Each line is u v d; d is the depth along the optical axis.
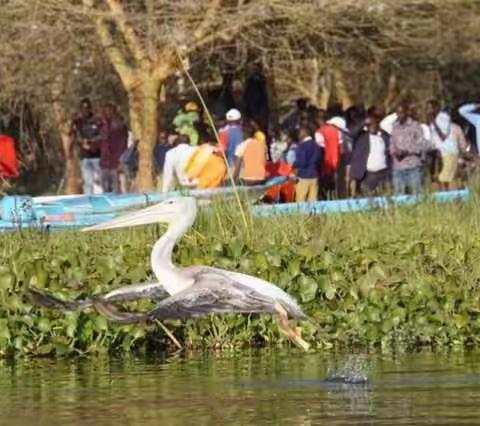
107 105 30.45
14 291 16.08
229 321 16.14
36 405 12.55
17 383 13.71
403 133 26.48
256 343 16.25
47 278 16.23
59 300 11.73
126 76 30.09
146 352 15.86
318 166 26.20
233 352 15.70
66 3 30.03
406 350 15.69
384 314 16.27
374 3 29.78
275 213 19.31
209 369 14.38
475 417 11.77
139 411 12.23
